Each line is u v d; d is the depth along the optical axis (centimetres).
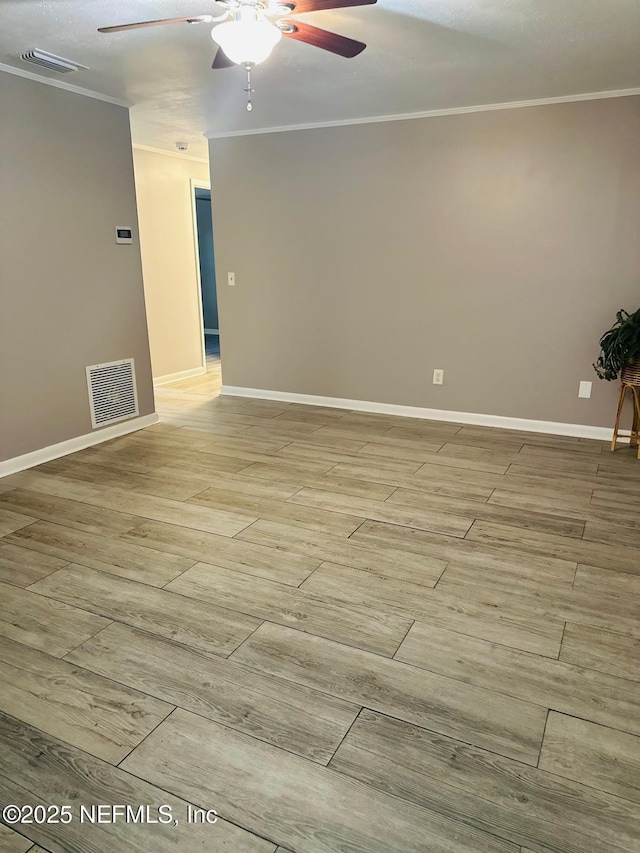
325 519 308
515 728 174
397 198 468
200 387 622
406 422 487
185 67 340
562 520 306
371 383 516
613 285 415
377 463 391
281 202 514
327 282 512
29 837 143
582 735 171
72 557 271
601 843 140
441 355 481
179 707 182
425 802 150
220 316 570
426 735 171
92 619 226
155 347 626
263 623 223
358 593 241
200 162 654
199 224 955
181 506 325
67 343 402
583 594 240
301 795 152
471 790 154
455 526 300
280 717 178
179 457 404
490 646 209
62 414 405
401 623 222
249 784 156
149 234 598
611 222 406
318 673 196
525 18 269
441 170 447
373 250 487
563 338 438
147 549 278
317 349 532
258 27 221
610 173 400
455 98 405
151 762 163
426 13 264
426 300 477
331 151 483
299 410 527
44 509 322
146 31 286
